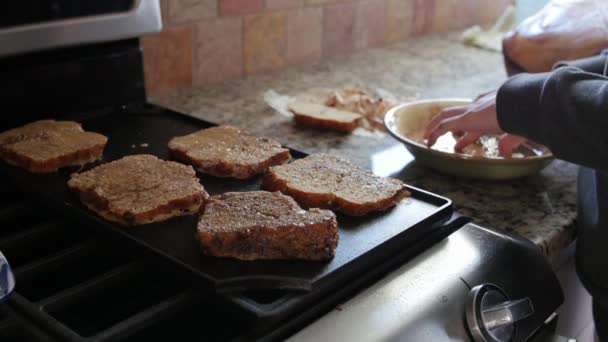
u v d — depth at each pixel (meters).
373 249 0.46
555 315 0.56
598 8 0.87
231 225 0.44
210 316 0.43
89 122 0.72
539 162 0.65
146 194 0.51
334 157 0.61
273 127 0.84
